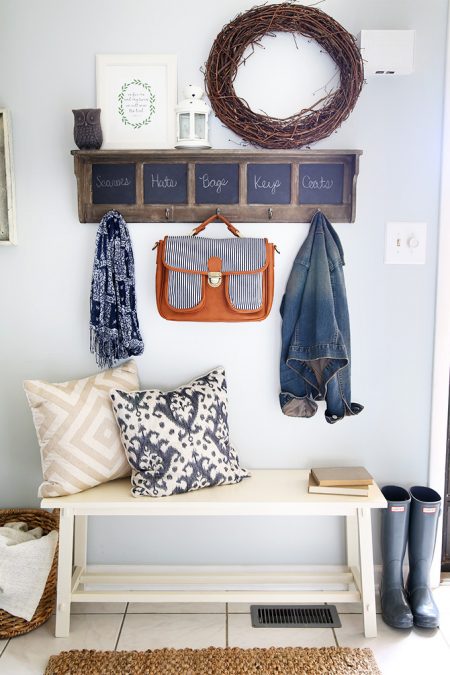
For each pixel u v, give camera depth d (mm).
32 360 2391
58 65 2252
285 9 2148
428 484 2424
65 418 2121
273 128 2180
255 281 2197
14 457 2434
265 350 2375
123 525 2428
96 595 2121
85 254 2334
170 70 2232
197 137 2191
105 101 2254
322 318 2188
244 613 2270
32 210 2318
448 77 2229
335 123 2191
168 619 2232
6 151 2254
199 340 2375
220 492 2154
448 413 2514
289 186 2264
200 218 2281
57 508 2287
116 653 2029
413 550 2291
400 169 2287
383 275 2336
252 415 2404
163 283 2236
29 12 2229
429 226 2314
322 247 2229
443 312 2334
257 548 2441
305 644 2096
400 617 2174
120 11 2227
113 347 2295
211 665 1973
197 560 2447
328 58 2234
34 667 1982
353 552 2385
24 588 2086
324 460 2418
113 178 2266
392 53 2174
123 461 2199
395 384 2385
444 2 2211
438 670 1980
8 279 2354
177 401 2197
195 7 2223
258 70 2242
